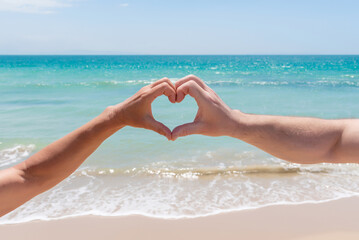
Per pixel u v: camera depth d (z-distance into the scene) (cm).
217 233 364
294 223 386
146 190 480
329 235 360
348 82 2670
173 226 379
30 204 431
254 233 364
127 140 759
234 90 2042
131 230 371
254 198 452
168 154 661
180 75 3541
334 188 486
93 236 359
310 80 2905
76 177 530
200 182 512
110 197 455
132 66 6003
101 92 1912
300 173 550
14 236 357
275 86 2338
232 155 652
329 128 84
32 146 727
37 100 1512
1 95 1719
